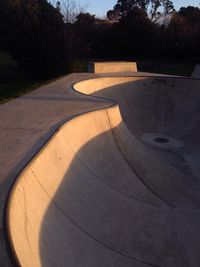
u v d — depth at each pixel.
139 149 12.02
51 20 26.69
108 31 44.69
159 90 18.72
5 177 6.20
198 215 8.84
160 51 43.47
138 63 41.56
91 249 6.16
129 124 16.45
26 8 25.91
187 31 43.09
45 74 26.80
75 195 7.34
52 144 7.96
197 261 7.00
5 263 3.99
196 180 11.53
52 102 12.69
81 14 41.69
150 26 43.31
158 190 9.86
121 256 6.48
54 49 26.14
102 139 10.56
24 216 5.24
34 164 6.66
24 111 11.21
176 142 15.47
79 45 33.53
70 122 9.58
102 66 22.38
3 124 9.62
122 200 8.50
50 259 4.94
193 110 17.72
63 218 6.35
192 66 39.00
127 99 18.00
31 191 6.01
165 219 8.36
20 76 27.92
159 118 17.58
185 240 7.66
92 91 17.61
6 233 4.41
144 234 7.49
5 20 31.45
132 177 9.91
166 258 6.89
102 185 8.62
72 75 20.33
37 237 5.15
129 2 57.41
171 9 56.56
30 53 26.14
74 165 8.34
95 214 7.30
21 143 8.05
